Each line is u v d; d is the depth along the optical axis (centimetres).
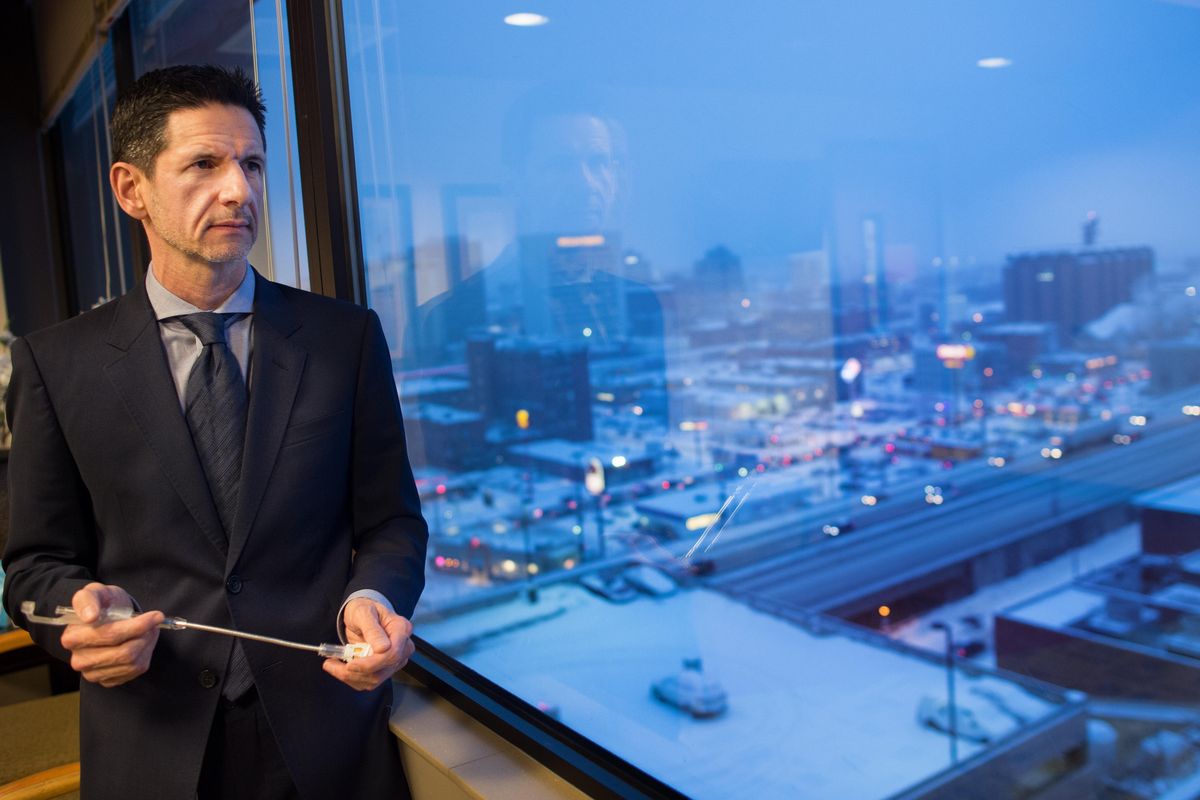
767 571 1330
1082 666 1264
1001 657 1316
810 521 1354
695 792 240
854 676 1315
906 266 1510
